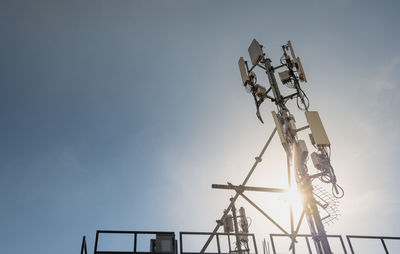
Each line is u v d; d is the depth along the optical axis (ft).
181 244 35.58
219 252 36.17
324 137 25.34
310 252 35.60
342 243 41.14
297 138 27.12
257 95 30.14
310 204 23.90
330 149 25.21
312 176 24.90
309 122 26.14
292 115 28.12
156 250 35.12
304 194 24.52
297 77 29.94
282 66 30.58
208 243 36.55
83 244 32.19
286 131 27.07
